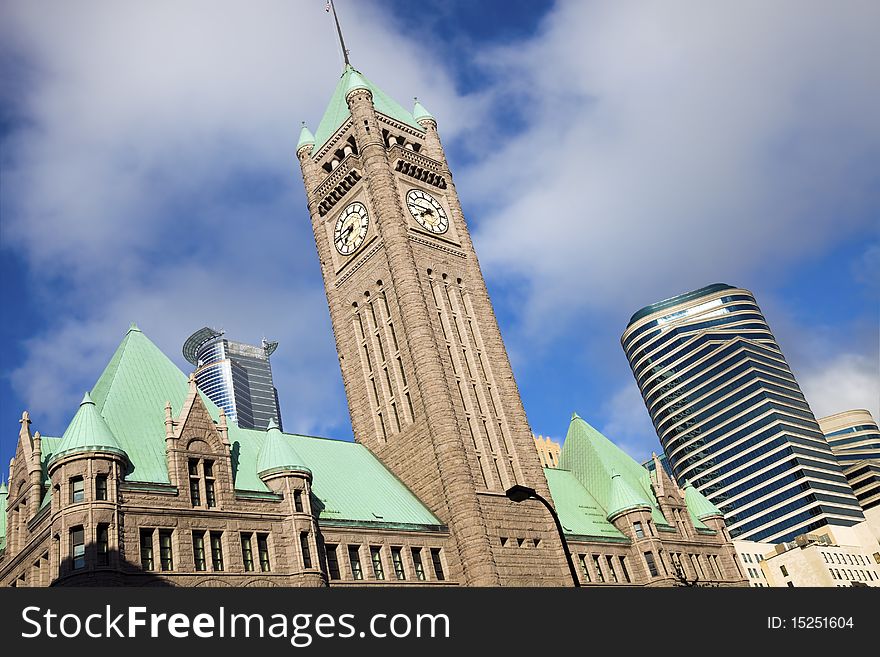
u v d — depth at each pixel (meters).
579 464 104.06
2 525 67.94
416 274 88.00
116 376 65.56
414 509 76.62
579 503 94.94
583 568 82.38
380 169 94.88
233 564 58.09
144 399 64.75
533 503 81.00
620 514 91.50
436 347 83.75
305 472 65.31
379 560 68.62
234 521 59.81
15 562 58.91
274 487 64.12
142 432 61.56
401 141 105.31
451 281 93.25
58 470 54.47
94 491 53.75
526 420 87.50
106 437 56.16
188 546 56.53
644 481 102.12
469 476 76.44
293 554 61.16
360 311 93.50
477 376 87.12
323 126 109.94
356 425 88.94
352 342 93.00
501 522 76.56
